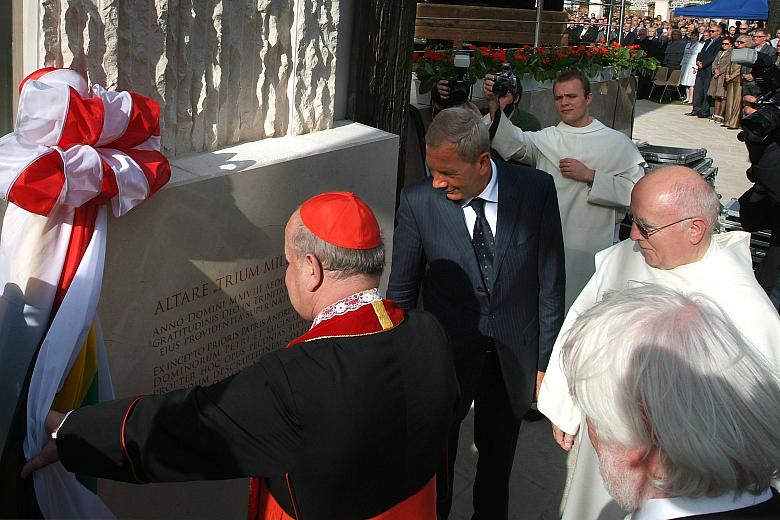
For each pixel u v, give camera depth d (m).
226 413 1.58
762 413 1.13
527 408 2.91
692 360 1.15
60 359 1.86
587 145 4.04
